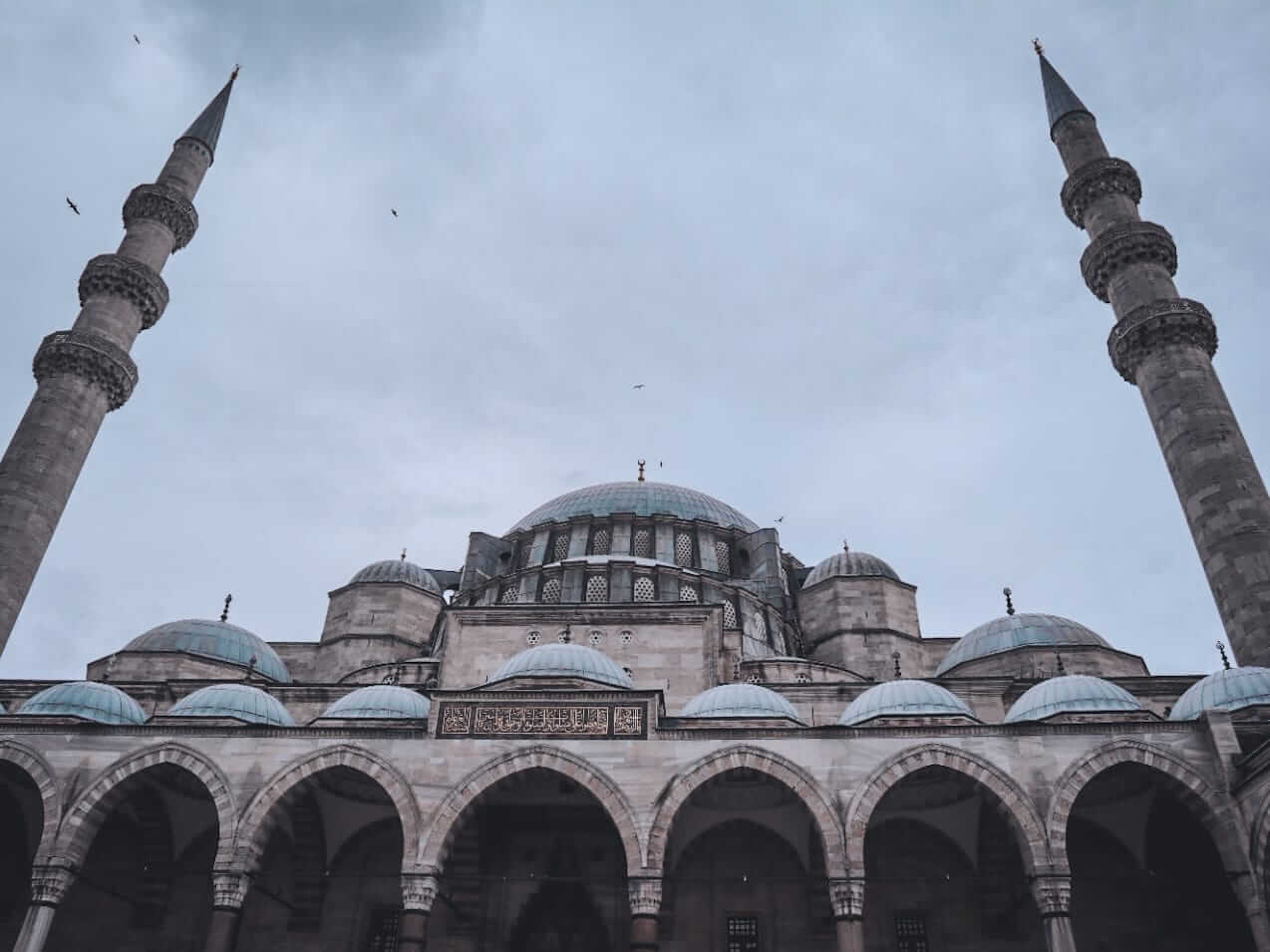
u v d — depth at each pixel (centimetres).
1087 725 2981
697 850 3597
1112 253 4872
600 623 4350
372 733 3139
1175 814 3391
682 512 5953
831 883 2830
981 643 4572
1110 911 3350
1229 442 4191
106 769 3091
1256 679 3167
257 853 3016
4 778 3450
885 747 3012
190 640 4609
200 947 3509
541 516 6034
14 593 4112
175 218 5422
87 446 4634
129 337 4991
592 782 3023
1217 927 3281
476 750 3100
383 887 3597
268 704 3509
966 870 3494
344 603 5634
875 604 5369
